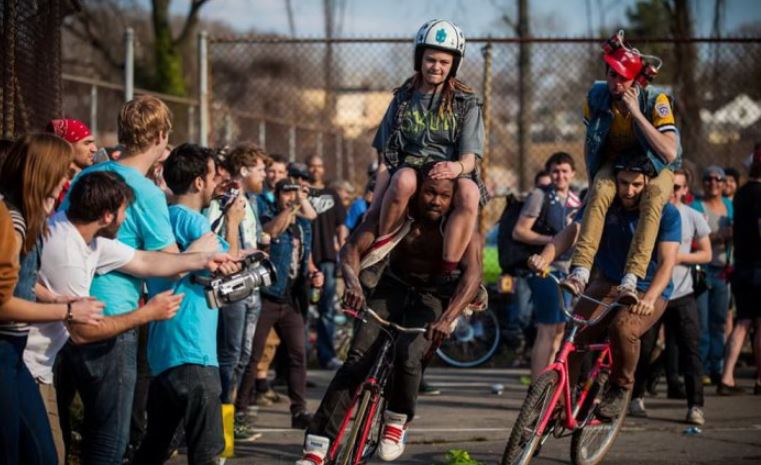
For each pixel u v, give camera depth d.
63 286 6.55
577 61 20.52
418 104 8.18
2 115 9.05
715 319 14.97
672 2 25.53
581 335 9.28
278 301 10.96
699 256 12.00
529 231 12.47
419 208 7.90
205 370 7.29
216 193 8.69
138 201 7.14
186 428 7.33
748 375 16.14
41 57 10.21
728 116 19.75
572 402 9.26
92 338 6.52
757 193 13.50
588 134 9.34
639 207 9.11
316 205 11.72
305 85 23.14
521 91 20.94
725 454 10.08
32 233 6.23
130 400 6.99
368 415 7.75
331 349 16.27
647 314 8.96
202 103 16.53
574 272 8.85
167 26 32.78
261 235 10.79
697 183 19.59
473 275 7.84
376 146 8.41
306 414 11.05
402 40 16.66
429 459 9.80
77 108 15.93
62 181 6.34
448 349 17.23
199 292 7.37
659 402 13.52
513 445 8.18
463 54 8.13
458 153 8.15
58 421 6.86
